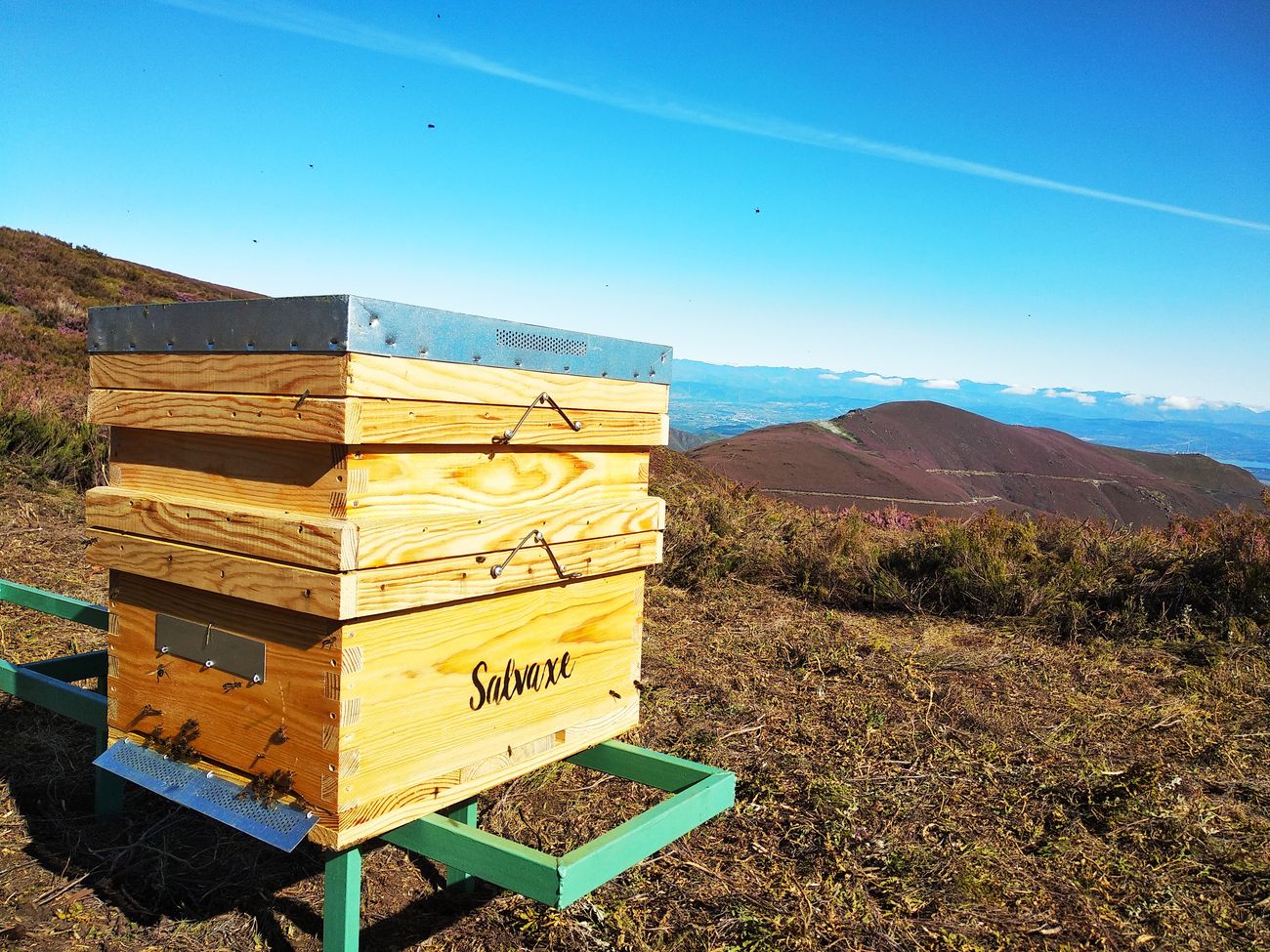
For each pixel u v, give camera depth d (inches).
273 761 91.0
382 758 88.9
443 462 91.5
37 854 130.0
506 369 95.8
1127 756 184.5
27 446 392.5
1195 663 251.8
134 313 101.2
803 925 120.3
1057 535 350.6
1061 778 171.6
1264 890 133.7
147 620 104.1
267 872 129.6
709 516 383.6
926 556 328.8
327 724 85.0
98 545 106.7
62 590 254.5
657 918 122.7
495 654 100.3
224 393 92.0
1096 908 128.8
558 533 104.0
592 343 106.6
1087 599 298.5
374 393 82.1
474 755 99.1
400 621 88.9
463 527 92.2
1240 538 301.1
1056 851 143.9
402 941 115.0
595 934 117.6
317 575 82.6
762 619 288.2
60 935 111.1
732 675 232.4
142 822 142.2
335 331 80.4
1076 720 204.1
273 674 90.4
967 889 132.0
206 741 98.3
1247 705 216.2
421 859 137.0
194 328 94.6
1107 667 247.6
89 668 156.0
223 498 95.4
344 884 91.9
